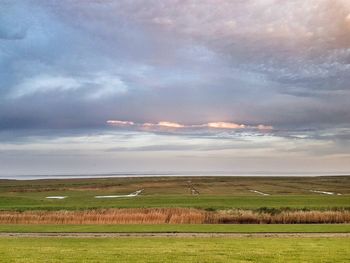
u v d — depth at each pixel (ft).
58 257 75.51
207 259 73.20
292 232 132.87
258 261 71.31
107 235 129.49
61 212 192.54
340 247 88.63
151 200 283.79
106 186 559.38
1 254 79.46
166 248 88.84
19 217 183.62
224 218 180.75
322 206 226.99
